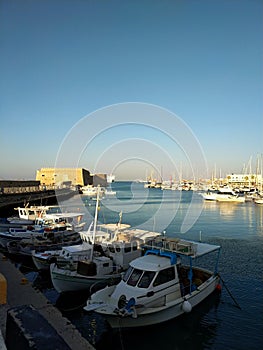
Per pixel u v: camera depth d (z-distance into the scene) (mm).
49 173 85375
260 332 11742
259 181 121375
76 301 14727
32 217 31156
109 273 15500
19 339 2986
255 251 24734
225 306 13875
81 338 6633
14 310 3531
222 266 20062
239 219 46312
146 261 12516
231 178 142375
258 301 14430
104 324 12328
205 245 15320
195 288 13125
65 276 14617
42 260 18500
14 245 22469
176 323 11781
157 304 11383
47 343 2795
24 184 76562
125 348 10828
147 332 11250
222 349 10734
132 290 11359
